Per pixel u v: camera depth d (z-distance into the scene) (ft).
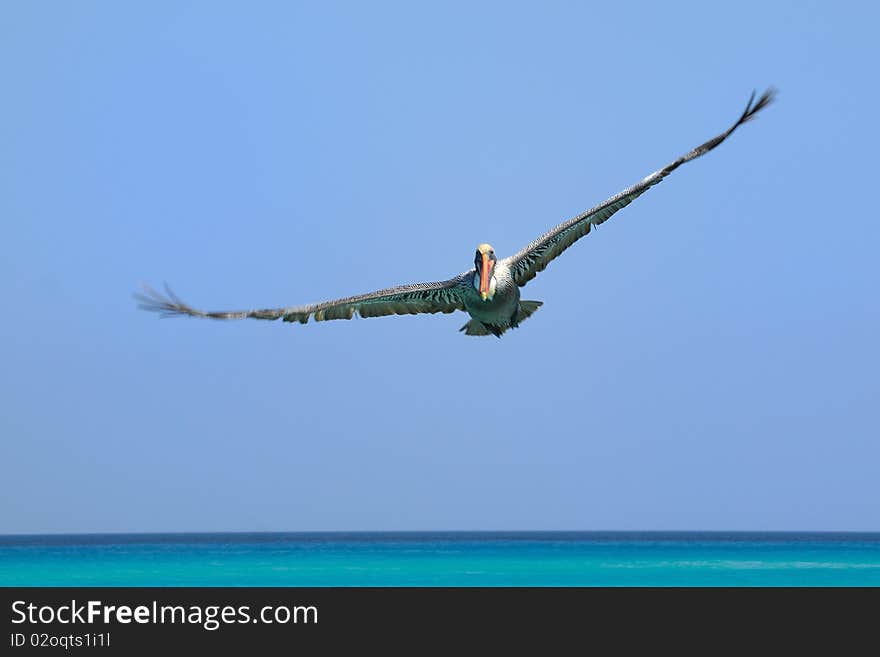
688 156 53.06
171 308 48.67
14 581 231.09
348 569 265.13
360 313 55.06
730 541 520.42
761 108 51.55
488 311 56.70
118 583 222.69
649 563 285.02
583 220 55.52
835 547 410.93
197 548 430.61
